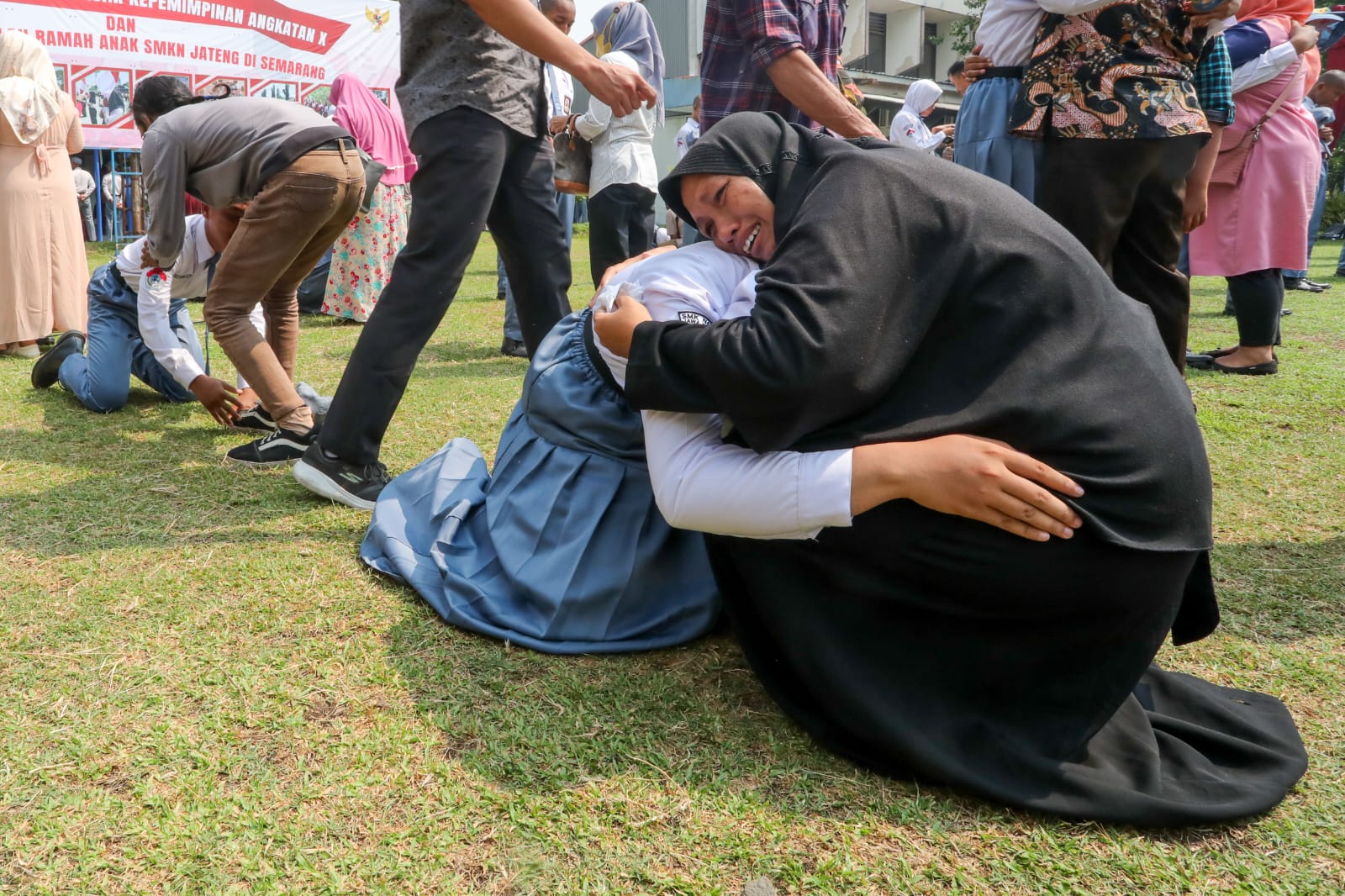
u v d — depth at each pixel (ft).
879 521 4.92
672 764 5.25
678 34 72.13
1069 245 5.10
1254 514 9.12
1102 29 8.45
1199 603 5.55
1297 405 13.19
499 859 4.53
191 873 4.42
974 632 5.14
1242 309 15.12
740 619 5.83
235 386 14.60
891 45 76.38
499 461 7.64
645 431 5.53
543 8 15.37
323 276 22.91
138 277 12.51
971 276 4.85
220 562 7.95
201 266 12.17
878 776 5.19
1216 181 14.70
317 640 6.61
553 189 10.24
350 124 20.68
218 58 36.01
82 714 5.69
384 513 8.13
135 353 13.50
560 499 6.91
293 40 37.01
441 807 4.89
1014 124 8.80
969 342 4.91
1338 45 44.16
